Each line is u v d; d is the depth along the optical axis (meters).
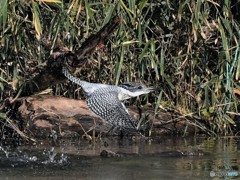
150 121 14.23
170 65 14.67
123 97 9.17
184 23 14.45
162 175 9.82
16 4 13.39
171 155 11.59
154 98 14.82
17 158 11.24
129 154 11.64
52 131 13.49
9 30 13.42
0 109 13.47
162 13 14.42
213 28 14.65
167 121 14.38
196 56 14.62
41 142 13.09
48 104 13.59
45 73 13.10
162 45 14.33
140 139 13.71
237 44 14.23
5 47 13.44
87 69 14.43
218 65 14.47
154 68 13.78
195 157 11.39
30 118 13.46
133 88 9.19
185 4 13.74
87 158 11.23
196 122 14.58
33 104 13.51
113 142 13.22
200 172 10.02
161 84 14.72
